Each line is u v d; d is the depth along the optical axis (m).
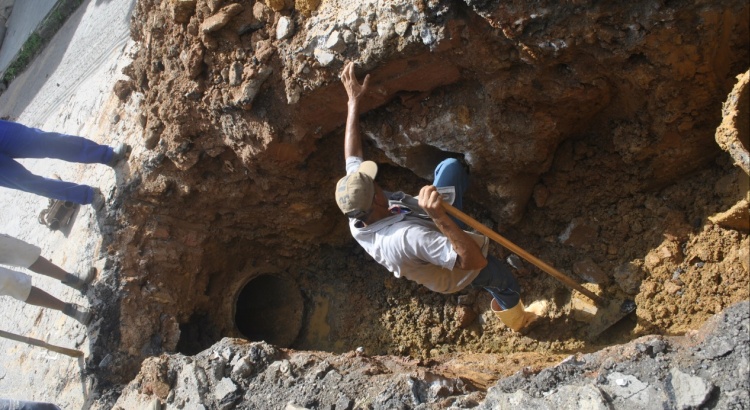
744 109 3.15
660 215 4.37
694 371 2.79
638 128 4.12
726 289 3.97
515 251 3.78
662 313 4.22
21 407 4.55
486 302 5.13
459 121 4.25
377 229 3.61
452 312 5.23
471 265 3.41
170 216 5.54
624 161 4.32
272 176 5.16
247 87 4.50
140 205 5.50
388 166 5.15
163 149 5.31
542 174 4.66
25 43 10.63
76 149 5.61
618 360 3.02
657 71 3.61
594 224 4.66
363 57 4.03
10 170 5.38
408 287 5.52
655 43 3.43
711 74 3.59
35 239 6.82
